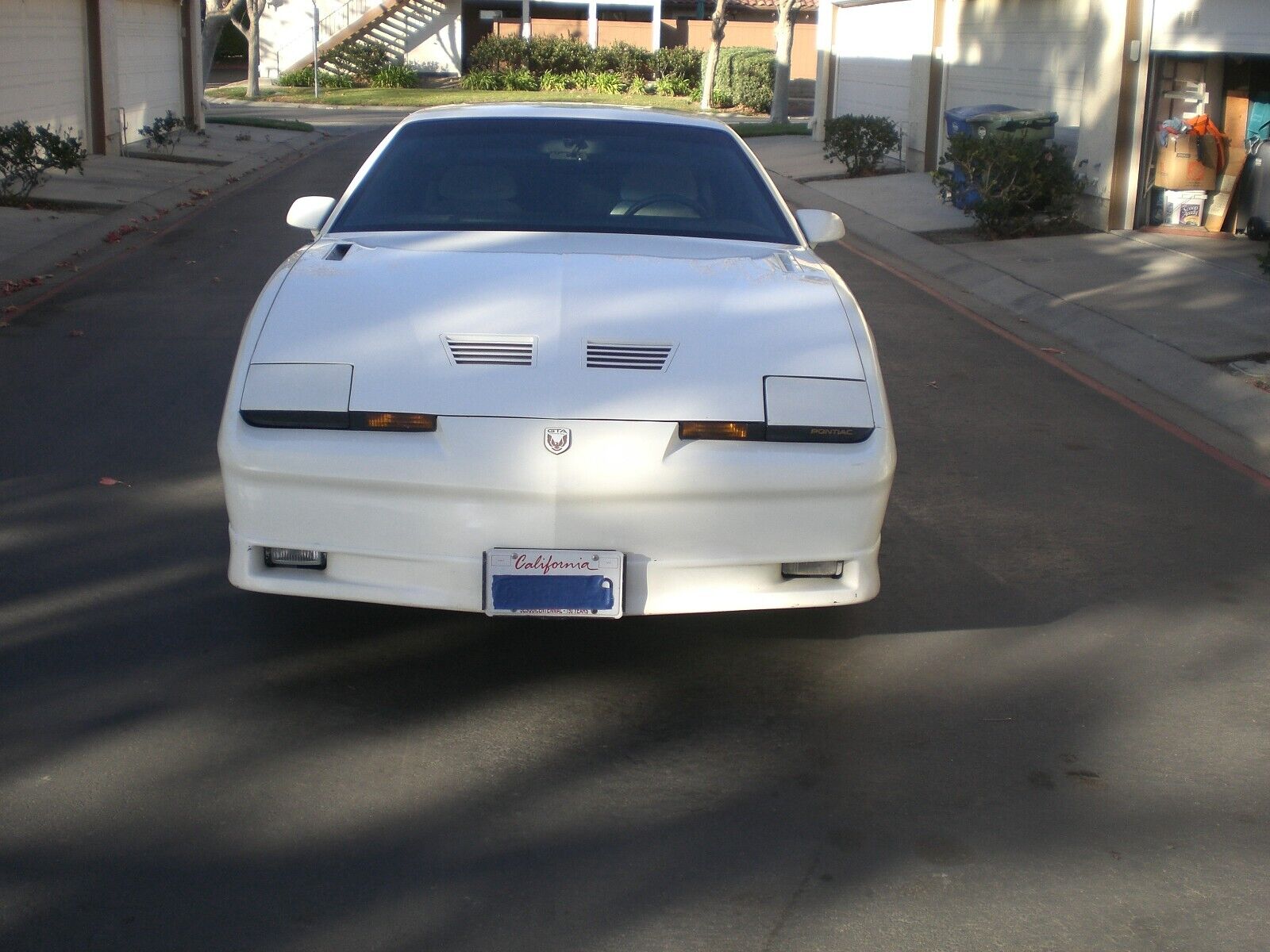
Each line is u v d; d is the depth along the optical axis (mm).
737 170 5074
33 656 3910
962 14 17922
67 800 3174
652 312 3818
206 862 2949
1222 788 3420
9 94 15789
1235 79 13070
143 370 7457
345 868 2947
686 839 3109
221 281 10383
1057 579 4859
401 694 3773
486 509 3438
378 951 2674
